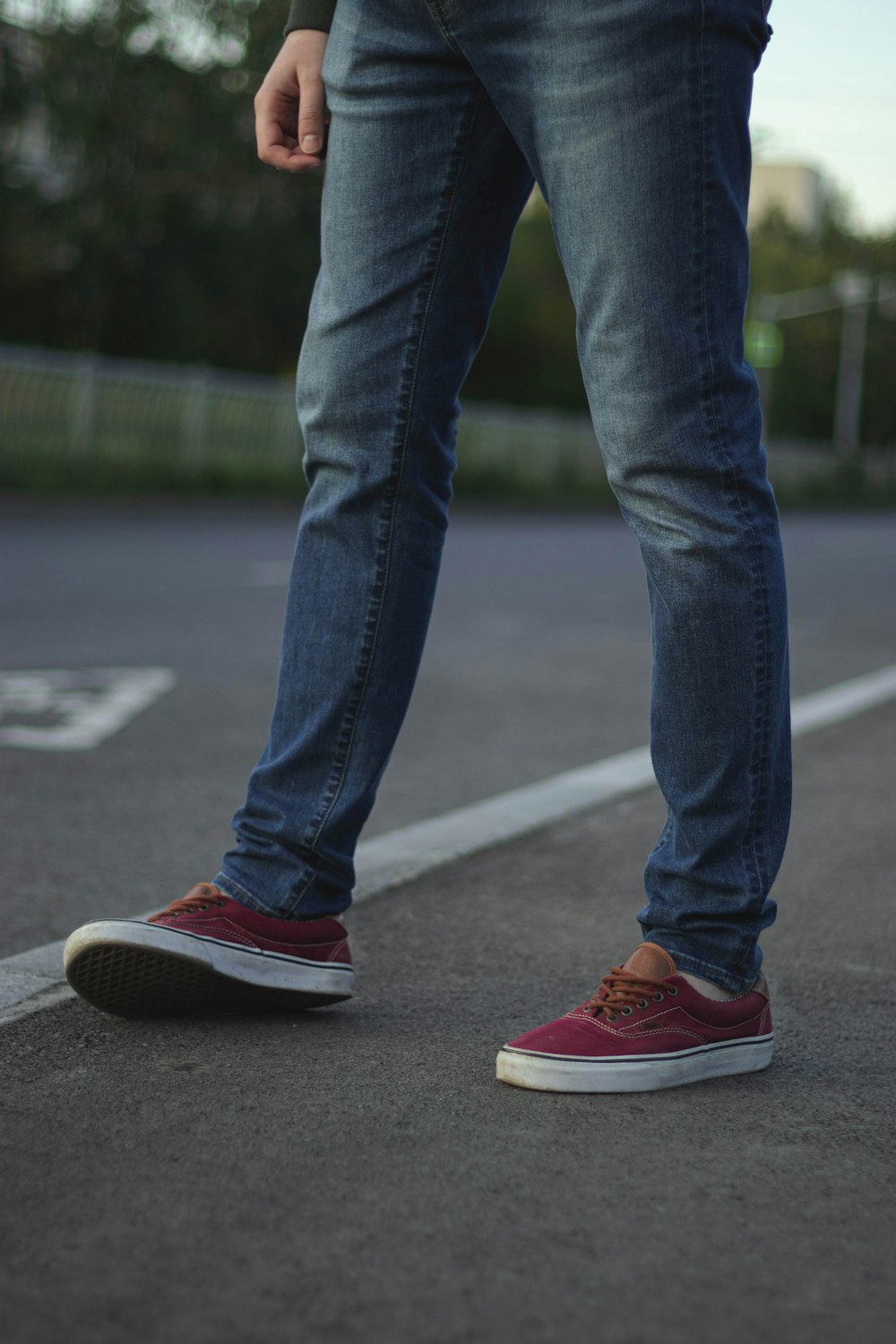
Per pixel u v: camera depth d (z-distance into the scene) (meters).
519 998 2.24
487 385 39.41
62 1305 1.27
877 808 3.82
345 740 2.10
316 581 2.11
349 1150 1.61
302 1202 1.47
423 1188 1.52
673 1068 1.87
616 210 1.80
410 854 3.17
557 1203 1.49
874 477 46.41
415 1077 1.87
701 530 1.84
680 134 1.78
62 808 3.71
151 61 25.92
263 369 30.75
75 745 4.56
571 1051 1.83
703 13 1.77
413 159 2.01
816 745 4.77
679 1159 1.62
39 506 16.86
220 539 13.64
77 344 28.89
